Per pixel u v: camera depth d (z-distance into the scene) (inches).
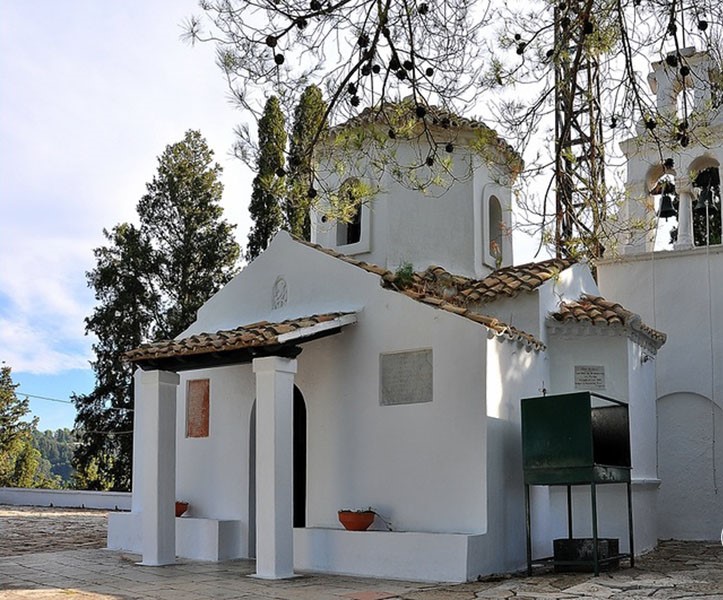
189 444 606.9
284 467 484.1
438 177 373.7
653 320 713.0
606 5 338.3
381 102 329.4
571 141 496.1
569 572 475.8
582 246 366.9
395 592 418.3
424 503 489.4
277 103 337.1
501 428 489.1
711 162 713.0
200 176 1504.7
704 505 677.3
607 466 475.8
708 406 689.6
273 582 455.5
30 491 1151.6
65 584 446.9
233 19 313.3
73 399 1444.4
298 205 350.6
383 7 311.6
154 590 428.8
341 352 540.4
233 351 503.8
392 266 621.0
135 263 1449.3
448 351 494.6
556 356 562.9
